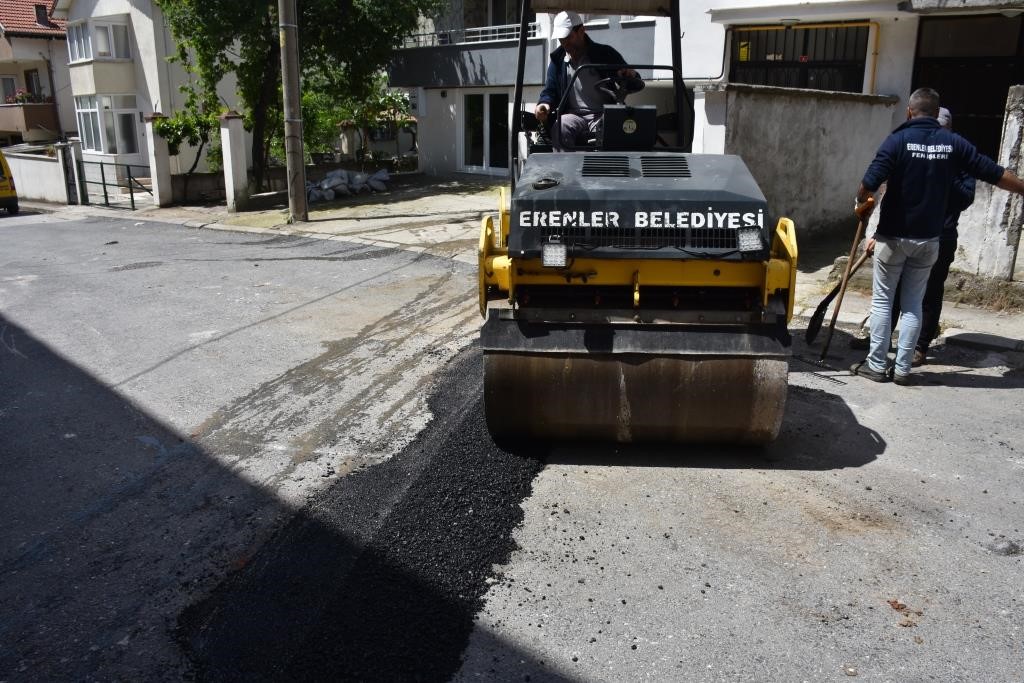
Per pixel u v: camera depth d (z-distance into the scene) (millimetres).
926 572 3652
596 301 4520
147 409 5750
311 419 5523
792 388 5914
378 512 4207
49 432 5355
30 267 11695
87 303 9039
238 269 10750
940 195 5434
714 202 4285
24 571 3734
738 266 4324
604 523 4078
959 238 7754
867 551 3812
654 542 3900
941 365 6395
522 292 4578
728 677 3004
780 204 10000
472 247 11523
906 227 5512
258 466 4789
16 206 20609
